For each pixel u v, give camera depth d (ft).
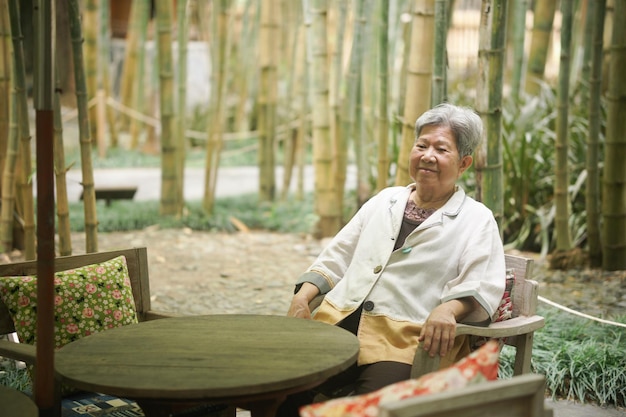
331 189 24.30
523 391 6.16
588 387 12.53
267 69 28.68
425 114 9.92
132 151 40.88
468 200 9.90
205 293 18.39
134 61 41.47
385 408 5.55
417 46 15.99
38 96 7.02
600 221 21.44
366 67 31.01
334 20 42.57
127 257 10.51
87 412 9.09
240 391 7.18
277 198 30.53
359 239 10.28
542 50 24.76
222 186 33.42
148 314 10.53
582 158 22.30
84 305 9.63
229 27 33.32
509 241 22.75
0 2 19.27
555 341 14.20
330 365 7.70
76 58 15.43
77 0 15.11
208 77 46.39
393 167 24.21
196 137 44.55
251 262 21.50
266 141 29.09
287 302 17.71
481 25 13.33
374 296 9.68
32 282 9.39
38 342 7.39
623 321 15.28
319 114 23.93
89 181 15.94
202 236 24.70
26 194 17.26
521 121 22.52
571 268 20.07
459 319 9.17
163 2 25.66
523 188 22.63
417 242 9.66
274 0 28.25
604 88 23.26
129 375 7.47
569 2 19.13
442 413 5.88
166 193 26.58
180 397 7.11
